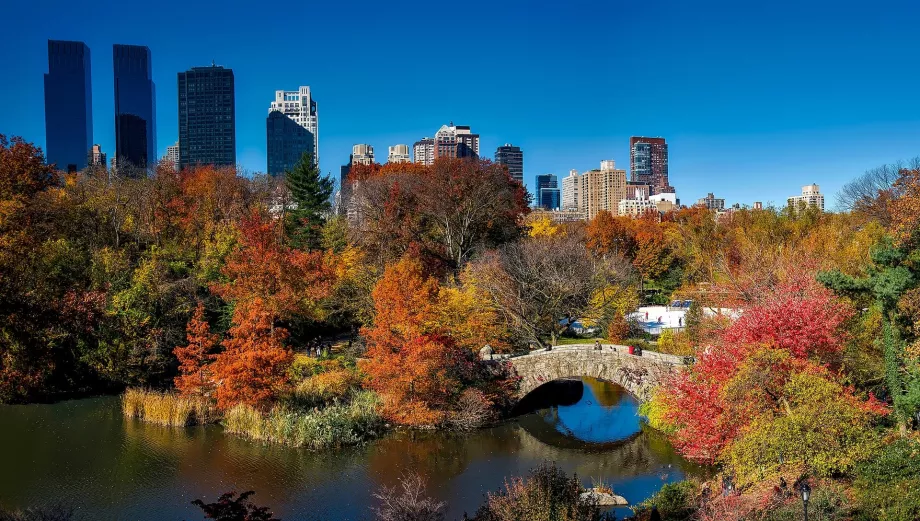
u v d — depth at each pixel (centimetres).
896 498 1962
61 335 4209
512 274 5159
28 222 4084
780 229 6494
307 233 6272
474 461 3509
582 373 4147
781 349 2491
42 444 3566
